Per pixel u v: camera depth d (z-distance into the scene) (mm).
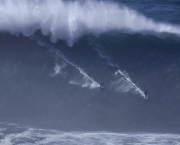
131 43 111625
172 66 104875
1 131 81938
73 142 78750
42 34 110375
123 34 113750
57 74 100500
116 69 102875
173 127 88250
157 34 115438
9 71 100938
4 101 93062
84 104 93625
